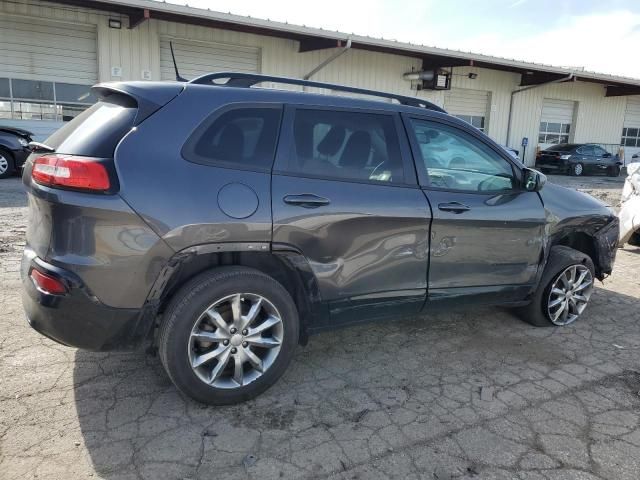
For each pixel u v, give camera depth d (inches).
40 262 101.3
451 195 137.0
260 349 118.1
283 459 97.5
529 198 154.1
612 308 192.7
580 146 885.2
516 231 149.1
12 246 237.0
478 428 109.9
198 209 103.7
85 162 98.3
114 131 103.0
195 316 106.5
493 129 906.7
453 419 113.0
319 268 119.0
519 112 927.7
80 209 97.2
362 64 731.4
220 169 108.0
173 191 102.3
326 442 103.1
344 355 143.7
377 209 123.4
